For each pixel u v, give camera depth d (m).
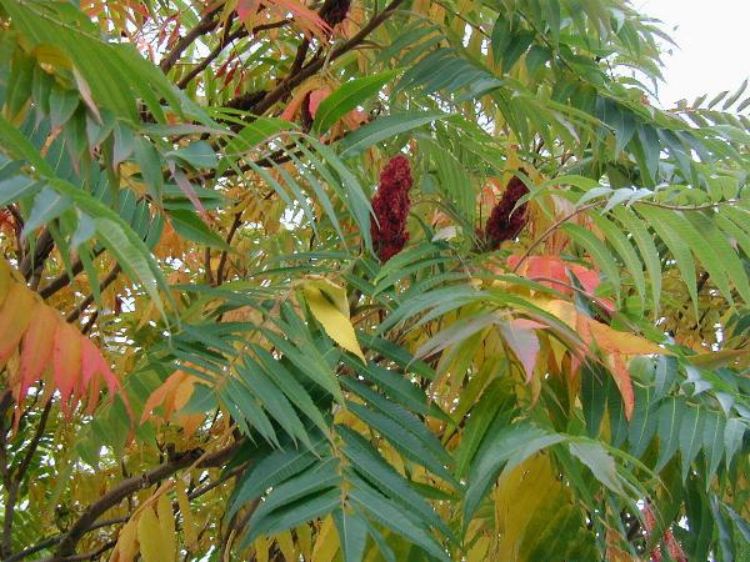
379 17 1.92
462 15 2.08
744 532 1.38
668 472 1.31
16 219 1.54
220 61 2.58
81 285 2.09
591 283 1.26
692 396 1.19
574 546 1.09
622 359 1.10
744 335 2.31
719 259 1.15
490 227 1.56
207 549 2.23
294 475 0.98
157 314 2.01
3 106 0.83
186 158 0.93
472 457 1.11
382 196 1.39
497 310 1.07
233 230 2.14
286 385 1.00
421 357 1.01
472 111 2.28
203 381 1.04
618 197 1.08
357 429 1.22
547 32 2.00
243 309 1.19
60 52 0.75
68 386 0.79
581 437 0.91
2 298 0.78
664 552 1.30
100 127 0.80
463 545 1.30
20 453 2.30
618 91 2.02
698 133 1.93
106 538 2.34
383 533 1.07
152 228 1.15
